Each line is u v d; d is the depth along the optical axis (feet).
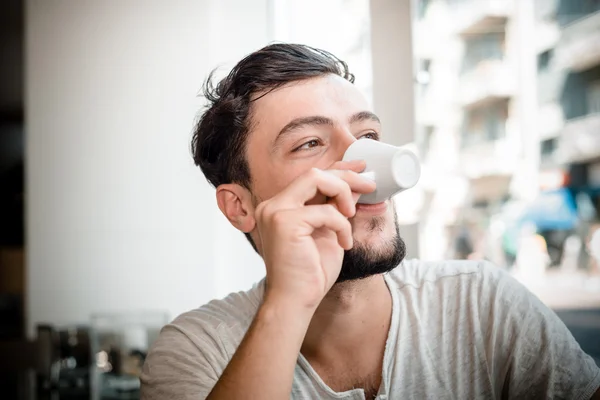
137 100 7.44
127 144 7.46
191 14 7.29
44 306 7.53
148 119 7.41
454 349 3.05
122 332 6.34
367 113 2.84
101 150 7.52
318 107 2.77
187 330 3.26
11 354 5.90
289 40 7.07
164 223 7.30
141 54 7.43
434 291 3.23
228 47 7.23
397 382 2.94
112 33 7.54
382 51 5.92
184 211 7.27
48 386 6.10
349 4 6.63
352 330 2.96
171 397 2.97
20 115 12.69
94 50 7.59
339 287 2.80
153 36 7.41
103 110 7.54
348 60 6.56
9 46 10.69
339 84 2.86
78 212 7.54
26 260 7.62
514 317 3.09
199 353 3.12
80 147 7.57
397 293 3.15
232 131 3.05
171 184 7.32
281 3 7.17
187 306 7.18
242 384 2.35
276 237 2.43
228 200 3.14
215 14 7.24
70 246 7.53
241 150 3.02
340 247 2.51
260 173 2.94
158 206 7.34
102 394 6.19
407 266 3.45
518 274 9.71
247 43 7.25
